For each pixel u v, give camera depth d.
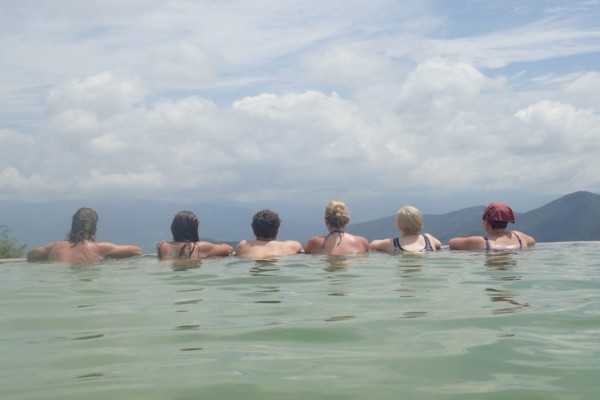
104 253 7.52
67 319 3.54
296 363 2.44
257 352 2.64
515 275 5.25
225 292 4.54
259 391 2.08
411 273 5.46
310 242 7.58
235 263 6.60
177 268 6.26
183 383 2.19
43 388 2.16
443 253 7.38
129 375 2.31
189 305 3.97
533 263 6.24
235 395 2.04
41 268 6.61
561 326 3.08
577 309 3.54
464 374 2.25
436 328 3.06
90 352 2.71
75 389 2.14
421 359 2.47
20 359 2.60
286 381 2.20
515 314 3.41
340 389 2.09
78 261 7.38
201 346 2.78
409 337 2.88
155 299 4.26
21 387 2.18
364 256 7.10
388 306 3.75
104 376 2.30
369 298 4.09
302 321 3.31
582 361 2.41
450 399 1.97
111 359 2.57
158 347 2.78
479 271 5.56
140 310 3.81
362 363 2.42
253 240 7.57
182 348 2.75
